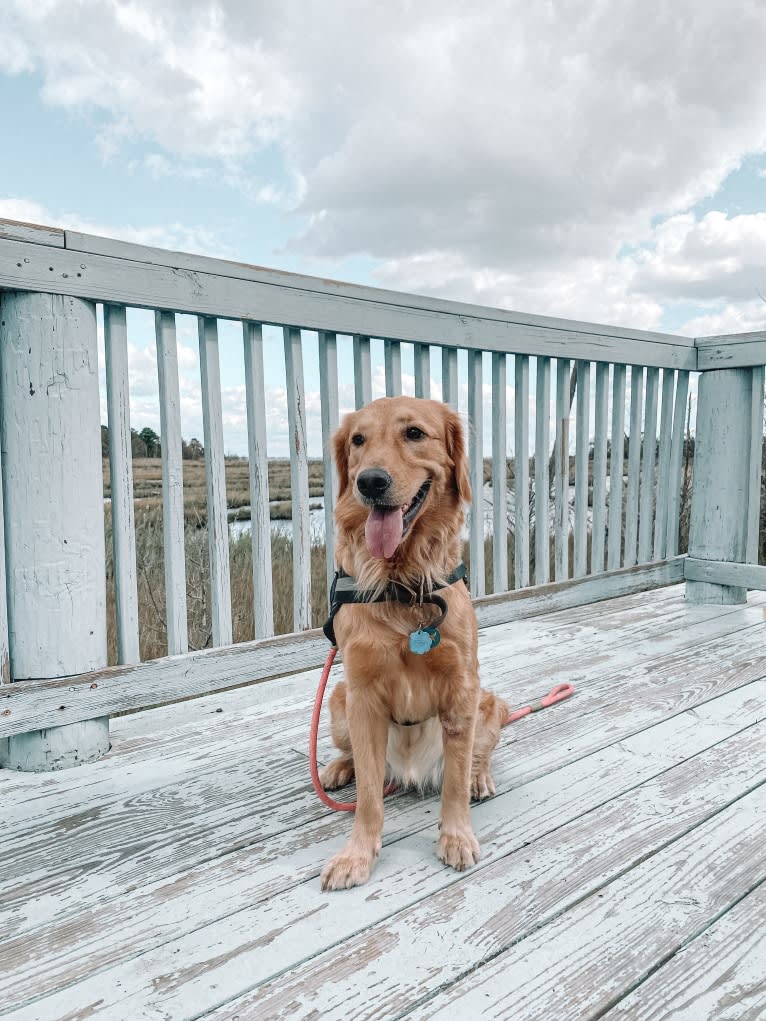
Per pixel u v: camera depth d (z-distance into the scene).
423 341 3.13
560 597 3.93
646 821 1.77
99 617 2.24
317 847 1.67
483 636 3.69
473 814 1.82
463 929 1.33
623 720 2.47
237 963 1.24
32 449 2.04
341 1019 1.10
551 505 6.34
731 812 1.81
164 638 4.18
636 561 4.64
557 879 1.51
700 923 1.34
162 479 2.44
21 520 2.07
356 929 1.33
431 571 1.71
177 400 2.44
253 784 2.04
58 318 2.04
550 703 2.62
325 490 3.01
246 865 1.59
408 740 1.87
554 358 3.80
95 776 2.10
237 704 2.75
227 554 2.64
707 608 4.32
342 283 2.82
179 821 1.81
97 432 2.19
